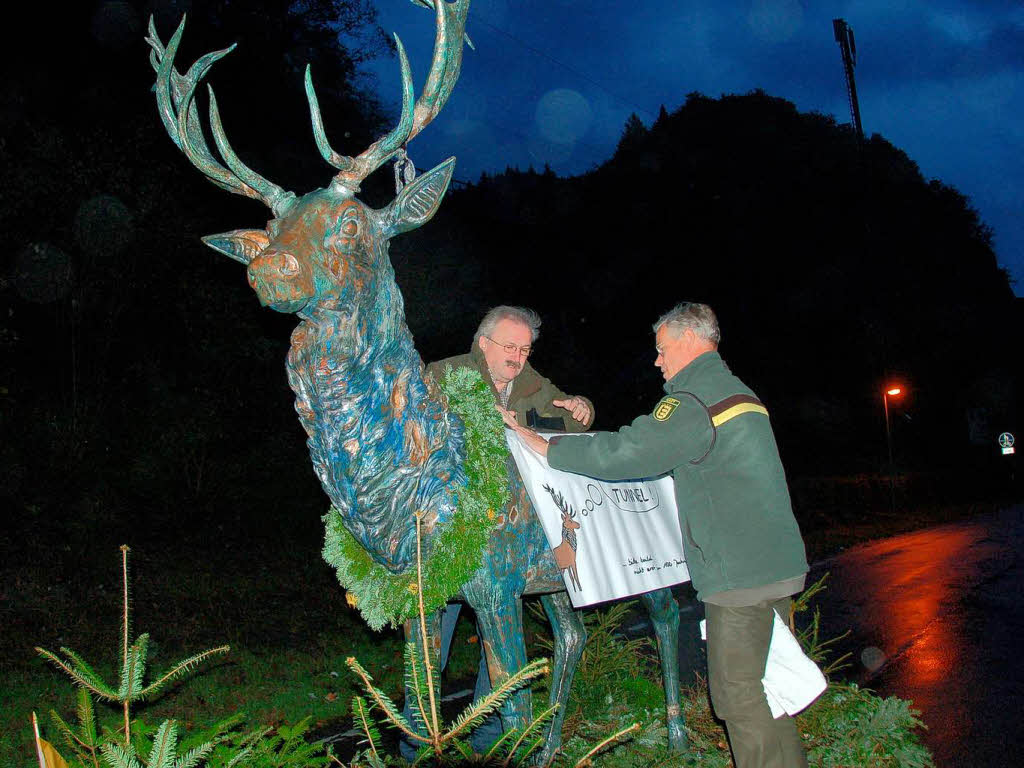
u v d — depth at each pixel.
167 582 8.19
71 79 11.20
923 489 26.28
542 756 3.69
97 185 9.78
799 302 34.38
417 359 3.05
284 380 12.05
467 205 24.67
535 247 26.84
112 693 2.58
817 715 4.46
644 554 3.76
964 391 40.31
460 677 6.16
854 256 35.00
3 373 10.16
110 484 9.95
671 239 33.53
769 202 35.12
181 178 10.73
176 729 2.45
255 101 14.53
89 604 7.40
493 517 3.14
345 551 3.29
